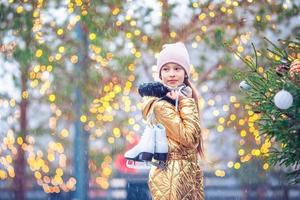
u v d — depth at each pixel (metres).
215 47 8.85
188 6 8.98
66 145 9.16
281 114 4.37
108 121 9.00
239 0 8.96
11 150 8.99
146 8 8.92
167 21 9.00
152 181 3.96
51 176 9.05
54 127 8.96
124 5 8.88
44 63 8.84
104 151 9.04
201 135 4.08
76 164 8.63
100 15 8.86
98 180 9.08
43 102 9.15
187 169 3.94
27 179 9.73
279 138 4.34
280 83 4.31
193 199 3.95
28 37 8.98
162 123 3.93
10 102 8.87
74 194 8.87
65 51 8.88
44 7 8.88
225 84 8.90
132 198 9.00
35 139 9.09
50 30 8.91
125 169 9.12
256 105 4.59
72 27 8.76
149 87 4.02
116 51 8.91
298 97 4.23
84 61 8.91
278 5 8.99
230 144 8.95
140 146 3.90
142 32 8.97
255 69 4.64
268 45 8.90
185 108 3.96
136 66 8.96
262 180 9.29
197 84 8.90
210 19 8.98
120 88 8.76
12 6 9.01
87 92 8.91
